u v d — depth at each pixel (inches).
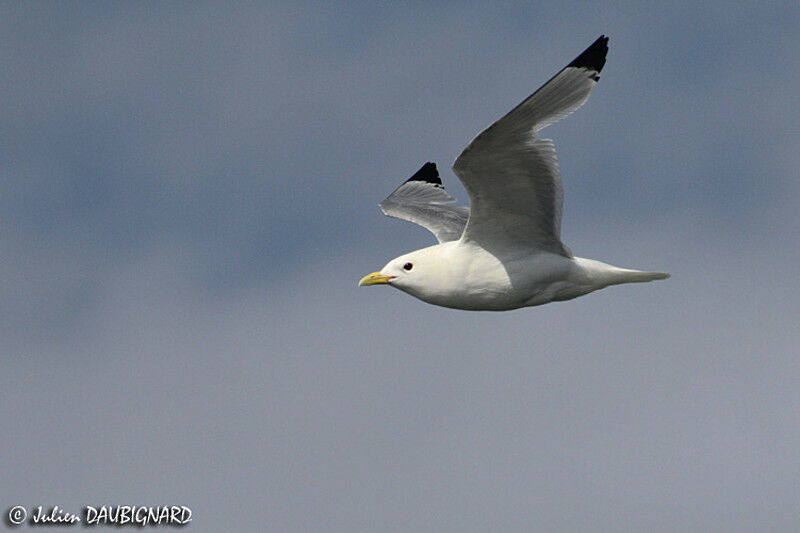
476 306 589.0
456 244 583.2
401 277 588.4
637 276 579.8
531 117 508.4
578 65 500.7
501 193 546.9
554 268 571.8
